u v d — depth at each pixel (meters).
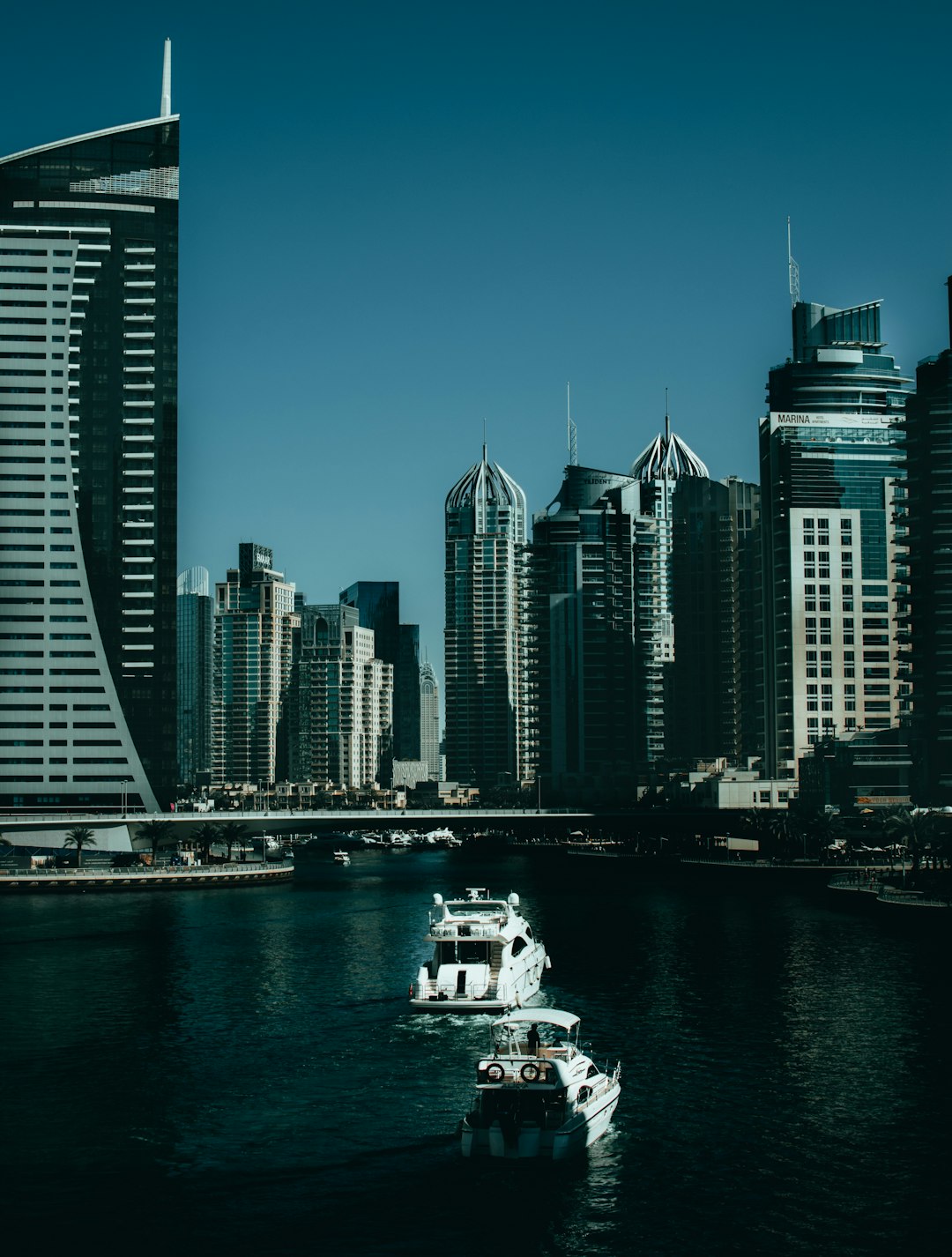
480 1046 110.06
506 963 125.44
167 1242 71.31
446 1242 71.00
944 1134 85.94
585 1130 83.81
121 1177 80.12
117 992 136.12
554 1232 71.94
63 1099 95.62
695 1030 114.19
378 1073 101.88
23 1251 70.31
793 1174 79.38
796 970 145.75
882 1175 79.12
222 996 133.25
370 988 137.25
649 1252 69.62
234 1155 83.62
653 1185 77.94
